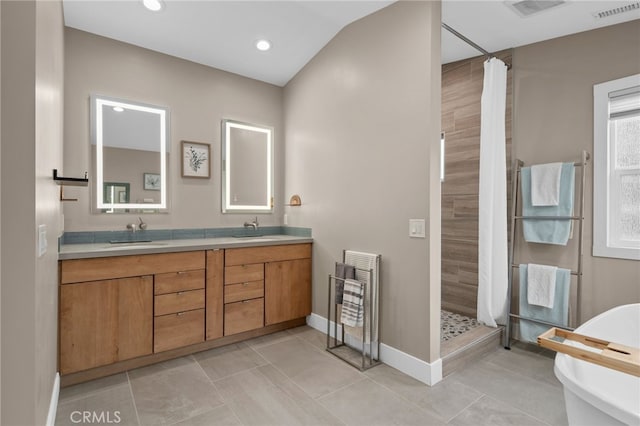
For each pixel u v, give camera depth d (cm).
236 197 332
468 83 313
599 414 112
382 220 244
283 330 308
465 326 281
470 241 309
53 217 163
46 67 132
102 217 262
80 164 252
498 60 272
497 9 227
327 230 299
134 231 274
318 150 310
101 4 233
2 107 102
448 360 223
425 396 198
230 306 268
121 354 219
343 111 280
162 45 281
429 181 211
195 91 308
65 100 246
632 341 196
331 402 192
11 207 105
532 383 213
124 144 271
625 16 226
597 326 183
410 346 223
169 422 174
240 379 218
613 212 240
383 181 243
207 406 188
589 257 248
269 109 355
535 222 263
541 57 270
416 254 220
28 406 108
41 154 119
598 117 242
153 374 224
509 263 279
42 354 128
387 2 237
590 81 246
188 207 303
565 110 258
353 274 254
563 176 249
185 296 245
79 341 204
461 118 318
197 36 276
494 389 205
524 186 269
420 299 217
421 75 216
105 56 263
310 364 239
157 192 286
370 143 254
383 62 243
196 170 306
